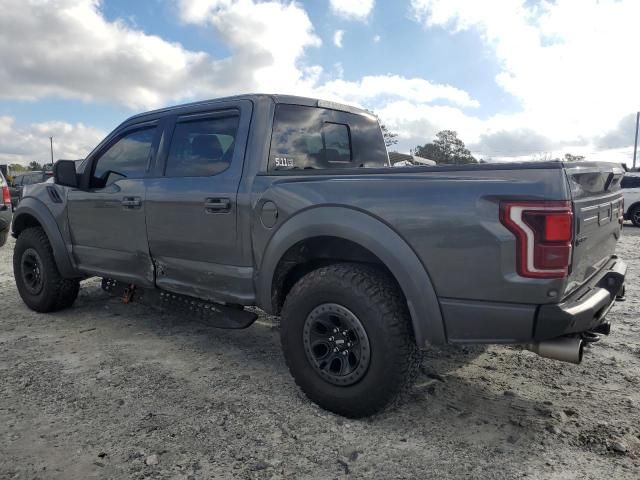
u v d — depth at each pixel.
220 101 3.72
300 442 2.73
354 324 2.84
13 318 5.05
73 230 4.75
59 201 4.86
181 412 3.05
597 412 3.06
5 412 3.06
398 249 2.71
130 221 4.16
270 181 3.26
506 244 2.44
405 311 2.83
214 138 3.70
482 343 2.60
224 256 3.53
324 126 4.03
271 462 2.55
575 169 2.53
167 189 3.84
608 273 3.10
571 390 3.37
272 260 3.22
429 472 2.47
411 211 2.68
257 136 3.46
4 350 4.13
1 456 2.59
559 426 2.88
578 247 2.57
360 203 2.84
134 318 5.06
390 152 6.69
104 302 5.64
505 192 2.44
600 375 3.62
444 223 2.58
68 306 5.30
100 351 4.11
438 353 4.05
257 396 3.28
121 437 2.77
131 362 3.87
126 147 4.37
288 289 3.50
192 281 3.80
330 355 2.99
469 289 2.56
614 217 3.36
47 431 2.84
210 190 3.55
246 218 3.35
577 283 2.70
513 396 3.29
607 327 3.00
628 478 2.40
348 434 2.81
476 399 3.24
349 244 3.09
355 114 4.43
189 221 3.69
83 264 4.75
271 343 4.35
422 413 3.05
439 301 2.65
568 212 2.35
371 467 2.51
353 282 2.84
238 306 3.73
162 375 3.62
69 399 3.23
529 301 2.43
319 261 3.37
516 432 2.83
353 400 2.89
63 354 4.04
